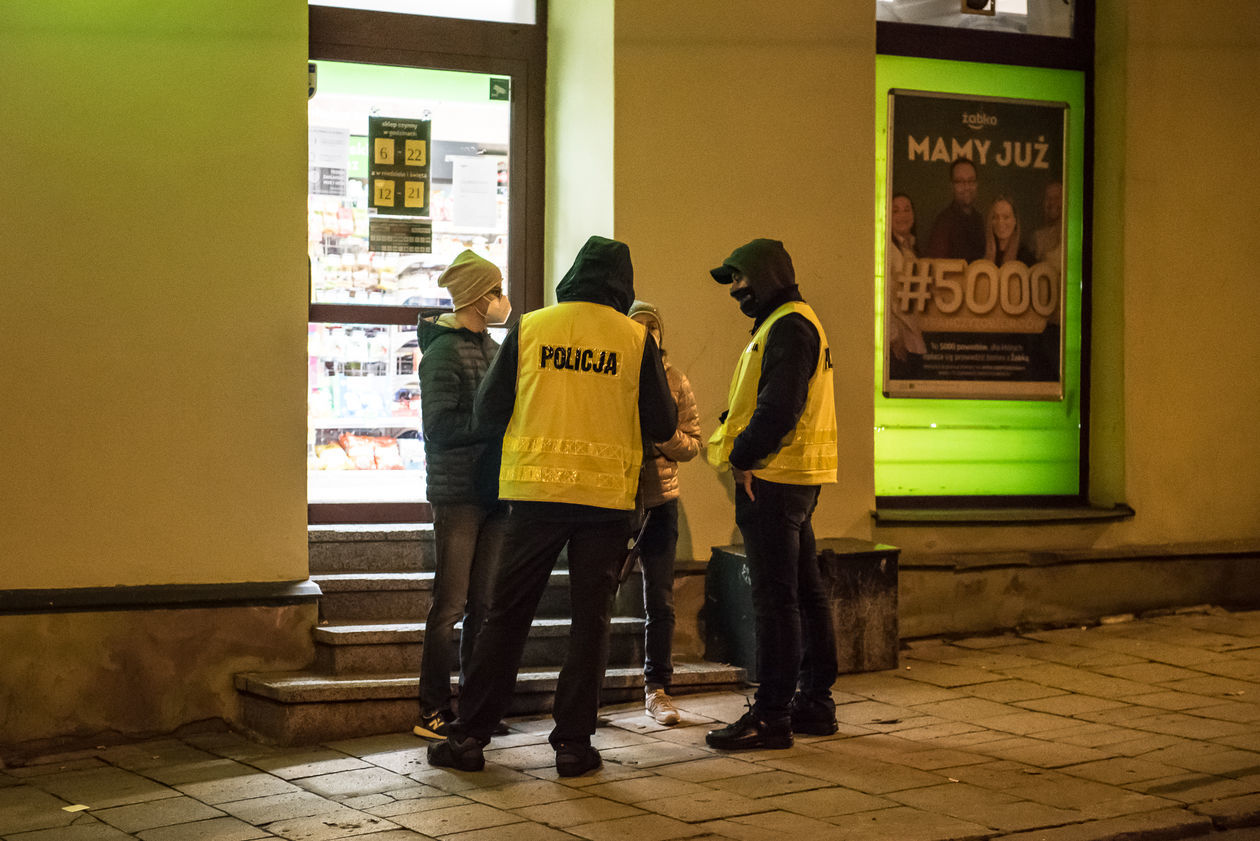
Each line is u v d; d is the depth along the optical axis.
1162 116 7.51
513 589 4.75
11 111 5.36
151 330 5.57
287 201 5.73
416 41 6.75
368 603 6.02
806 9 6.68
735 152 6.56
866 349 6.85
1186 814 4.17
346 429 6.68
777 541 5.01
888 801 4.34
